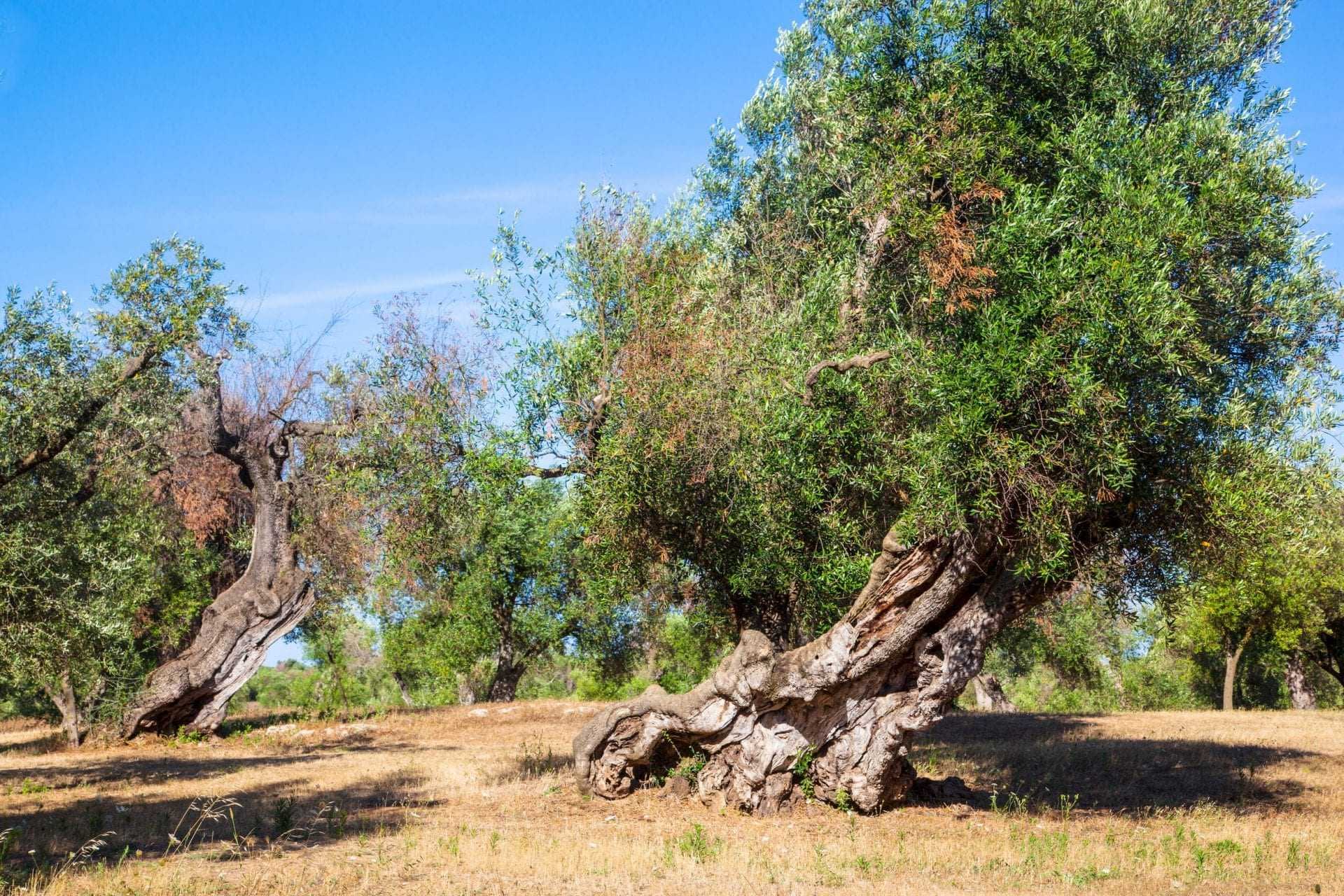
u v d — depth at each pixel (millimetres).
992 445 10156
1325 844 10867
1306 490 11445
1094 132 11500
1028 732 22234
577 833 11656
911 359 11258
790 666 12633
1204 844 11062
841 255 14266
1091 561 11875
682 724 13289
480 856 10250
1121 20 12078
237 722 30250
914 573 12016
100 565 16203
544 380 15203
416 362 18172
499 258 15602
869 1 13305
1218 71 12609
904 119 12477
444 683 46281
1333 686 51406
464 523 18484
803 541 14023
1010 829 11820
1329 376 11578
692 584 16594
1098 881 9344
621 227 15516
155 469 22391
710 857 10336
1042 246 10930
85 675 19391
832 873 9570
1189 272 10992
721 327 13719
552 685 66000
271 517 26141
